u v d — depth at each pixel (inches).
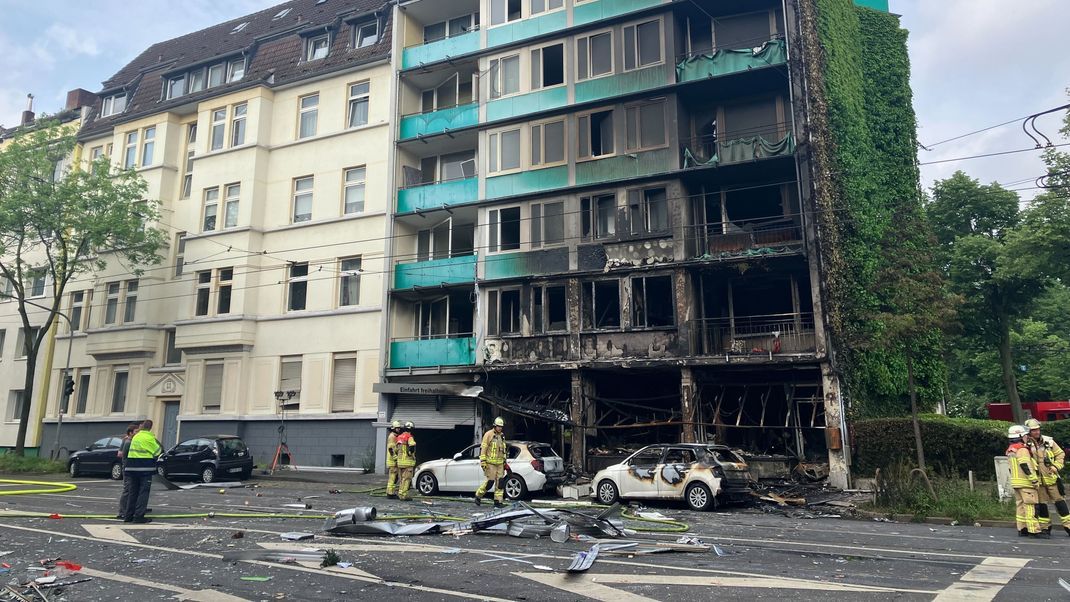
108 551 367.2
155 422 1195.9
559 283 938.7
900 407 932.6
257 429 1102.4
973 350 1525.6
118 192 1162.0
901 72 1101.7
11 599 266.1
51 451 1286.9
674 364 842.8
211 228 1193.4
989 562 347.9
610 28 963.3
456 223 1092.5
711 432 872.3
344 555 355.6
